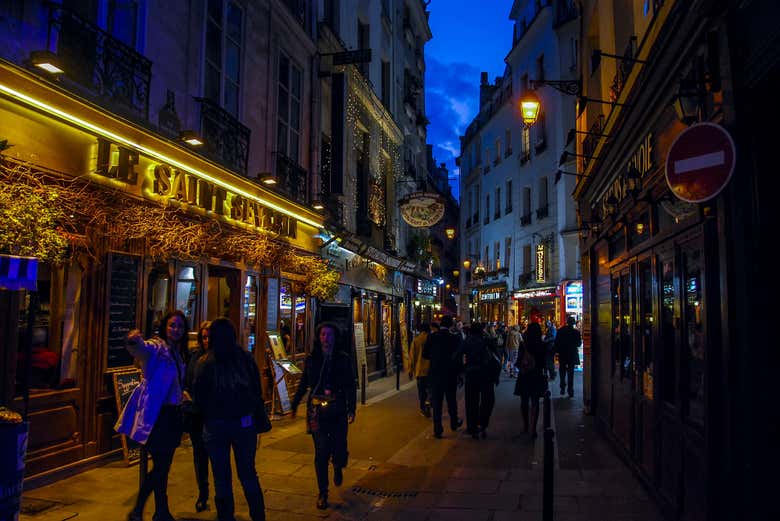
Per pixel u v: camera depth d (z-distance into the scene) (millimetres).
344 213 16438
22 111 5941
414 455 8047
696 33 4348
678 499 4930
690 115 4414
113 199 7199
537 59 30609
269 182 11211
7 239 5195
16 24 5832
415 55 28688
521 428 10141
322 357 6051
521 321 32312
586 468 7363
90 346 6895
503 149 36844
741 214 3717
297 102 14000
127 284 7492
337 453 6059
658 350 5738
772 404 3553
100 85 7008
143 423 4941
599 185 9883
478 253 42531
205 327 5684
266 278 11711
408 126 26578
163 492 5027
